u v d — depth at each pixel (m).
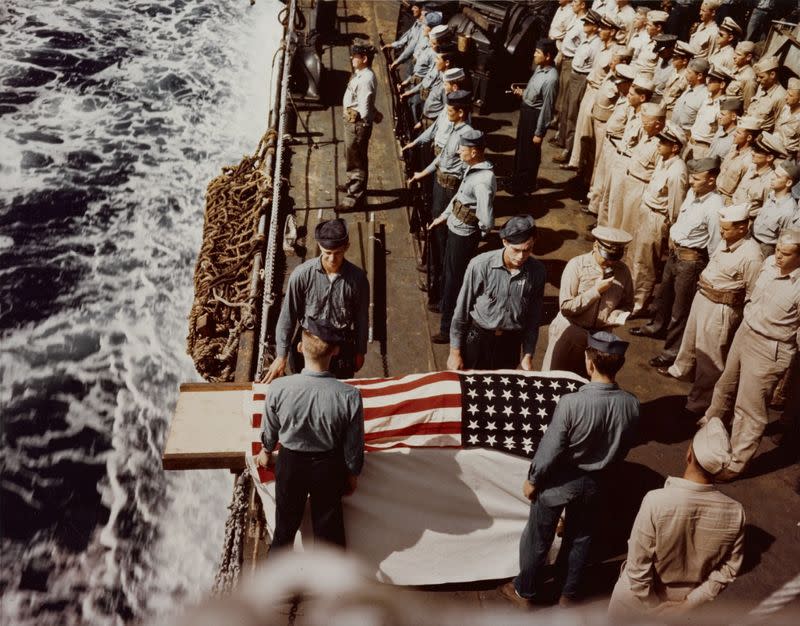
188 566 7.35
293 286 5.40
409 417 4.69
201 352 8.10
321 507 4.39
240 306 8.20
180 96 16.58
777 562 5.24
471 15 11.62
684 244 6.61
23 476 8.11
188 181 13.72
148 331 10.30
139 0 21.16
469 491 4.72
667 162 7.11
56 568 7.27
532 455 4.65
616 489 5.74
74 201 12.81
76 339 10.01
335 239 5.10
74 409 8.98
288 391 4.12
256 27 20.45
